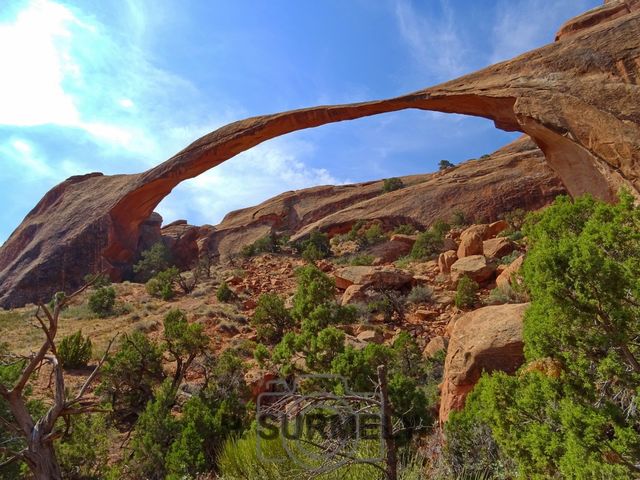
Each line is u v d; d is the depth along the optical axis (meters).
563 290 4.30
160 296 28.55
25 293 36.09
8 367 8.77
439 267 27.23
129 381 12.14
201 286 29.77
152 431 9.12
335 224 47.94
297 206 60.69
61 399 4.70
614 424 3.69
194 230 57.75
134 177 40.34
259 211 61.84
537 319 4.81
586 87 16.12
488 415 4.85
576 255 4.27
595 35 17.73
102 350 16.92
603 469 3.46
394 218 45.44
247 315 22.06
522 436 4.33
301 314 17.20
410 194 48.19
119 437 10.78
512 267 20.58
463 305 19.22
